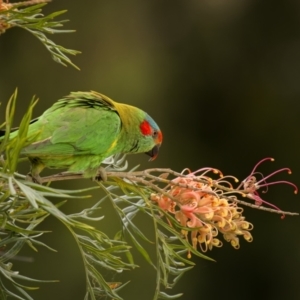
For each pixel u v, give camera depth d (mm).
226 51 14094
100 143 6051
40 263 12211
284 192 14102
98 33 13883
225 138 14195
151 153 7500
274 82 14094
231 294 14023
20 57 13453
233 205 5480
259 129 14172
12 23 5355
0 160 4480
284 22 14031
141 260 12391
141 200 5598
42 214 4961
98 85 13688
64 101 6203
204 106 14148
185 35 14102
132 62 13883
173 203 5434
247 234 5340
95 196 12508
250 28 14102
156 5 14070
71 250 12359
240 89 14125
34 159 5668
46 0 5242
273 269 14047
